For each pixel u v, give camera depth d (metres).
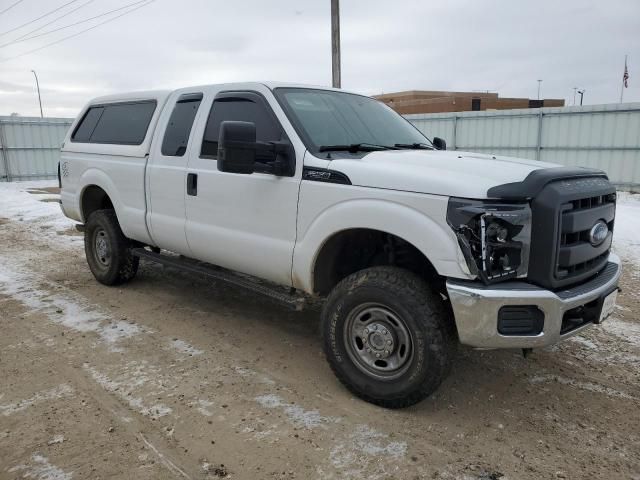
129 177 5.34
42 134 21.28
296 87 4.36
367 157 3.68
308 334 4.76
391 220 3.24
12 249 8.29
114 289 6.01
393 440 3.12
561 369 4.11
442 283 3.59
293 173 3.80
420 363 3.22
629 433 3.23
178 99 5.01
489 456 2.98
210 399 3.56
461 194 2.99
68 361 4.12
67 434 3.13
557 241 3.03
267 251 4.03
